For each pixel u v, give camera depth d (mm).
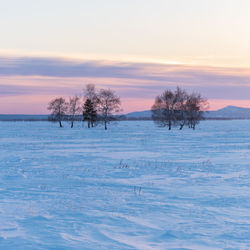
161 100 96750
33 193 14000
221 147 39656
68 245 7266
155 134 70000
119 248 7203
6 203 11961
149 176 19156
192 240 7930
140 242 7727
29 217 9875
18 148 38438
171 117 96125
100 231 8578
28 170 21516
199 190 14883
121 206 11672
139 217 10188
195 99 96125
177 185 16203
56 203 12023
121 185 16156
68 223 9289
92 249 7066
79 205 11711
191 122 96438
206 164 24578
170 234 8391
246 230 8812
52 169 21984
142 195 13703
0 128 100625
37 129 94312
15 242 7371
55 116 114750
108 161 26594
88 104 109750
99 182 16984
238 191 14641
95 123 112562
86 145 43125
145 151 35312
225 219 10008
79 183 16672
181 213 10734
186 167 23000
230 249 7273
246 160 27062
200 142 48062
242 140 51312
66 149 37406
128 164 24688
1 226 8844
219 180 17719
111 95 98250
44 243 7352
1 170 21484
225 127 110250
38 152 33938
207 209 11305
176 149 37656
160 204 12055
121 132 79062
